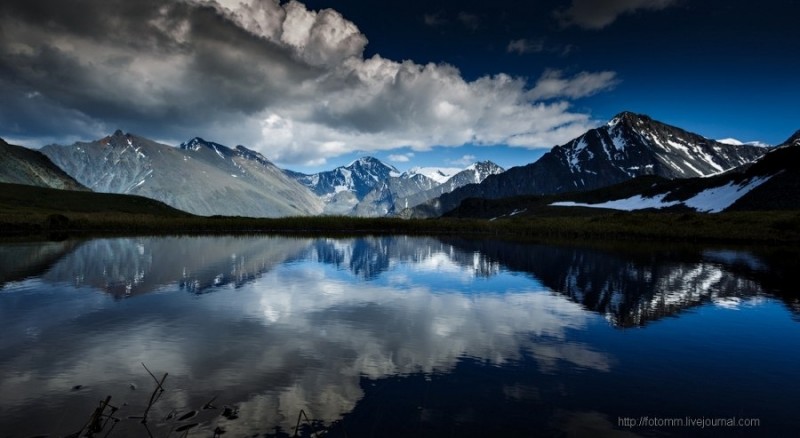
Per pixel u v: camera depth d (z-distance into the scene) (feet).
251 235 404.36
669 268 182.91
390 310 107.96
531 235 441.68
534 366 70.18
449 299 121.49
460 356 74.54
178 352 75.46
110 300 116.26
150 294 124.47
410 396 58.44
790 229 331.36
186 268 175.11
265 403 56.13
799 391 61.36
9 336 84.12
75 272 161.27
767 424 51.83
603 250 267.39
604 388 61.62
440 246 296.71
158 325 92.32
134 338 83.15
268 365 69.56
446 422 51.29
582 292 132.05
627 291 134.10
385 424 50.75
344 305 113.19
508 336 86.53
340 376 65.26
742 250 262.88
